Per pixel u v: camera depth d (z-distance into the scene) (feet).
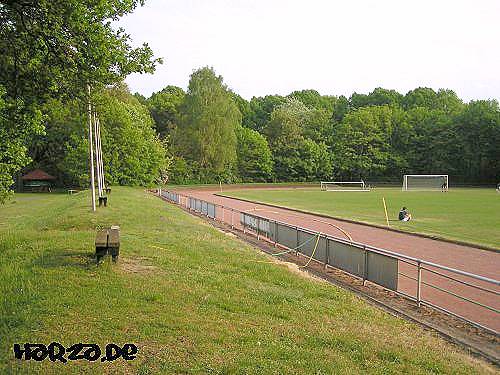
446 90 429.38
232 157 290.56
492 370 23.54
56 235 50.80
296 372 19.08
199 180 291.17
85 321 23.62
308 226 96.12
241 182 321.32
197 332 23.07
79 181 194.70
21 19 37.68
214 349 21.03
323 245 53.01
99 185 106.32
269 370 19.02
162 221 75.66
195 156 289.53
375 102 432.66
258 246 68.69
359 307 33.22
